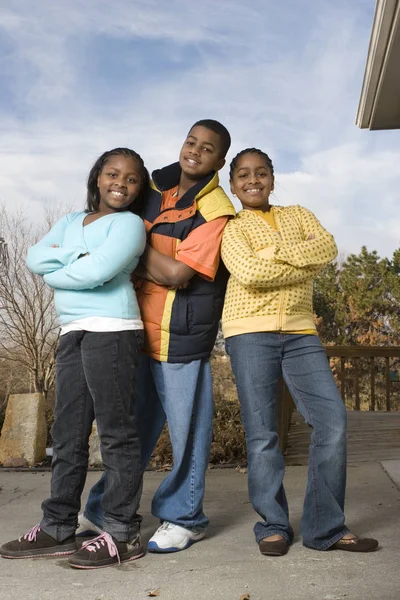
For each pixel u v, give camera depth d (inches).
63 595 99.8
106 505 117.3
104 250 116.3
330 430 119.3
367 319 1100.5
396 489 173.2
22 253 724.7
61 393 121.4
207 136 126.0
